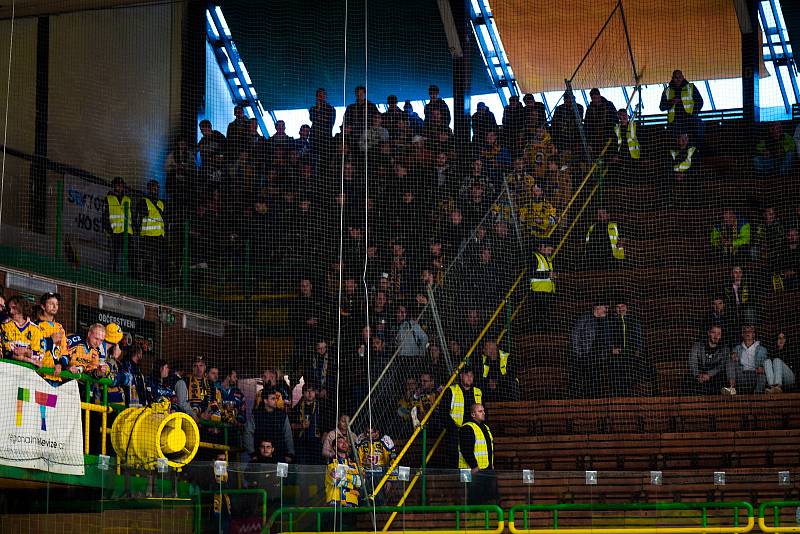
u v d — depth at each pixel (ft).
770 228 106.01
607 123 118.83
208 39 128.98
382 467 83.10
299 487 77.46
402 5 131.85
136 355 85.81
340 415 96.53
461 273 106.73
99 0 111.04
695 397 92.32
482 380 97.14
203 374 91.56
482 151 117.91
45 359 75.20
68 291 93.71
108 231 102.78
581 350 96.68
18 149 103.71
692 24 126.82
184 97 121.49
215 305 107.45
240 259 110.83
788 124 116.26
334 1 132.57
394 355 97.04
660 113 123.44
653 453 89.56
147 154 116.57
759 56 124.98
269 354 105.91
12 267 89.51
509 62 131.34
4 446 70.44
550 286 106.01
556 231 112.16
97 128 111.75
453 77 130.31
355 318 106.52
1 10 104.94
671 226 111.65
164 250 108.06
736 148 117.91
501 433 93.97
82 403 78.69
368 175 116.26
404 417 94.17
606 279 107.34
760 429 90.27
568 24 129.49
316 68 133.08
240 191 114.32
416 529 76.23
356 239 113.29
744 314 100.22
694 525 74.43
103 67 113.29
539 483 76.13
